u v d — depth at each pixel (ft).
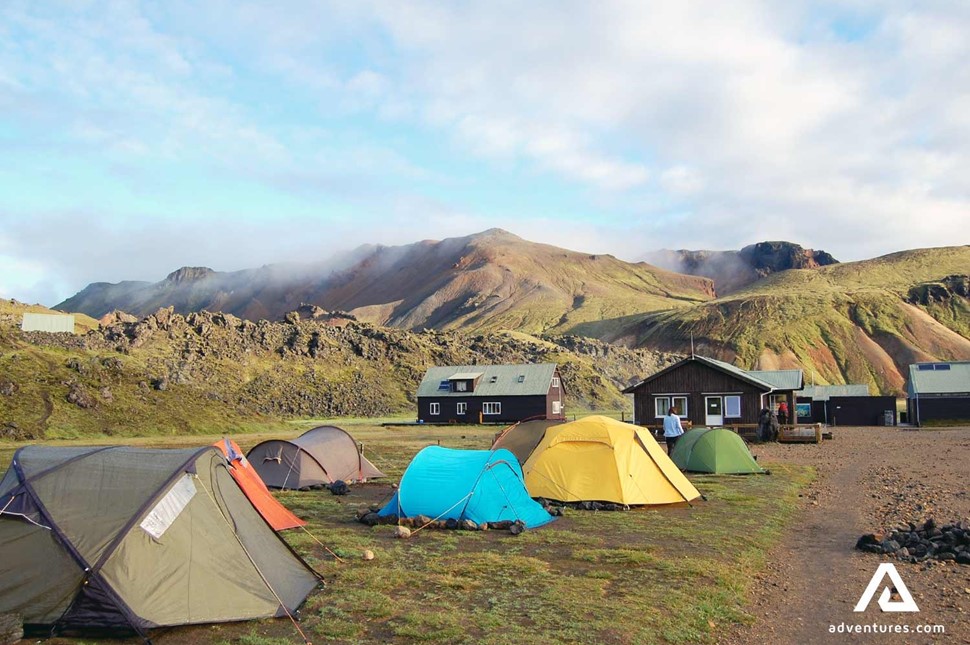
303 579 36.99
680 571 41.14
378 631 31.01
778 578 41.45
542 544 48.91
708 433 95.61
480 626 31.45
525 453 75.00
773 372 207.62
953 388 230.89
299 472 79.36
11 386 173.47
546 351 465.88
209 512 34.88
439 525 54.49
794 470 97.14
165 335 317.42
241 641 29.55
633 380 492.54
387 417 306.55
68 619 30.35
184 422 191.42
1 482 34.58
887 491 77.00
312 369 339.36
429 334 456.45
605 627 31.27
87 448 36.29
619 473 65.05
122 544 31.53
